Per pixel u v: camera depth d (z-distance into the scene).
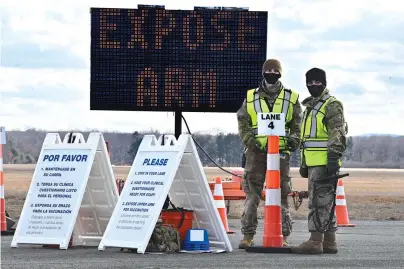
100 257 19.58
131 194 20.77
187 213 21.03
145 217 20.41
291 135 21.84
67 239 21.12
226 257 19.70
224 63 27.38
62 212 21.36
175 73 27.31
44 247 21.53
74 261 18.84
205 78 27.33
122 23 27.25
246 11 27.42
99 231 22.16
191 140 20.69
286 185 21.67
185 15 27.36
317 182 20.34
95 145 21.53
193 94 27.33
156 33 27.30
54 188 21.59
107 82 27.20
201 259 19.31
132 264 18.39
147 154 20.94
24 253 20.33
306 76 20.47
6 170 135.38
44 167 21.86
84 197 21.98
